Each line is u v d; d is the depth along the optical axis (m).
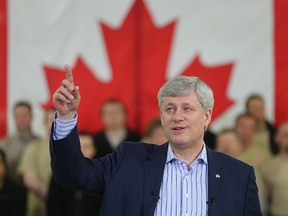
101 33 13.93
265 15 14.02
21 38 13.78
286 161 11.76
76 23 13.88
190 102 5.52
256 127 13.20
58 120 5.40
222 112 13.93
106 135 12.78
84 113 13.83
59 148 5.39
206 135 12.30
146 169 5.66
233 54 14.01
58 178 5.54
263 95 13.99
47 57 13.79
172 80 5.59
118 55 13.93
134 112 13.89
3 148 12.94
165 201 5.59
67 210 10.75
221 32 14.01
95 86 13.88
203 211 5.54
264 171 11.88
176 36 13.98
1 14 13.74
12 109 13.65
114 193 5.57
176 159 5.70
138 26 13.98
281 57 13.98
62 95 5.27
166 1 13.98
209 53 13.99
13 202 11.58
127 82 13.93
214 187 5.61
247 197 5.64
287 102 13.95
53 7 13.84
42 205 12.09
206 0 14.01
